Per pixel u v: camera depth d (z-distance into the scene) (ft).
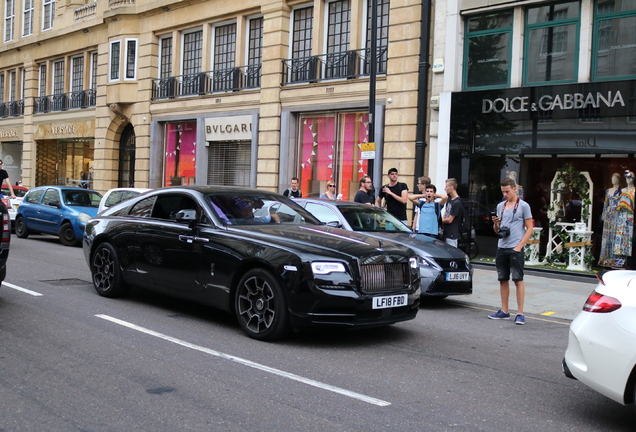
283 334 20.43
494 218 27.66
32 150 104.88
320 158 60.23
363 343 21.52
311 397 15.42
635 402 13.11
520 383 17.61
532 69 46.42
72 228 51.31
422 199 35.86
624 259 41.63
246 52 68.90
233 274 21.58
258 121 65.57
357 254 20.18
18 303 25.84
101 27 87.92
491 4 47.29
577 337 14.17
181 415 13.91
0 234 23.88
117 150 87.51
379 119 54.24
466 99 48.06
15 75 112.98
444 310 29.60
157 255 24.73
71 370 17.04
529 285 38.83
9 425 13.10
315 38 60.59
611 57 42.78
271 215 24.35
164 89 78.02
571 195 44.60
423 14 50.70
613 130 41.63
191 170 74.84
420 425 13.83
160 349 19.40
